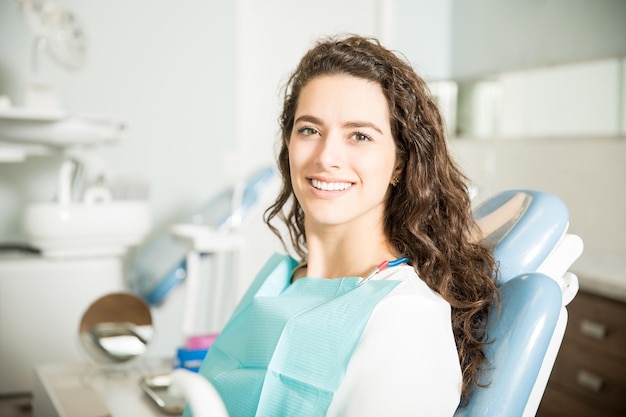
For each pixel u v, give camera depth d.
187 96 3.89
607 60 2.63
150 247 3.43
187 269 3.01
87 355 1.78
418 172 1.14
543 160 2.99
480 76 3.26
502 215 1.25
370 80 1.10
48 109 3.17
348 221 1.11
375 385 0.94
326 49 1.13
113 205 3.11
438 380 0.95
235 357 1.18
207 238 2.78
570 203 2.88
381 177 1.10
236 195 2.91
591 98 2.73
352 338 0.99
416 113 1.14
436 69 3.48
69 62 3.52
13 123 2.95
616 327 2.16
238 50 3.95
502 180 3.21
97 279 3.12
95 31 3.69
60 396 1.56
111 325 1.80
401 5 3.65
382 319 0.98
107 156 3.75
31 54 3.54
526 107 3.06
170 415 1.44
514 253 1.17
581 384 2.31
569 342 2.38
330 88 1.09
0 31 3.48
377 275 1.08
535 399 1.07
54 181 3.59
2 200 3.51
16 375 3.00
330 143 1.07
